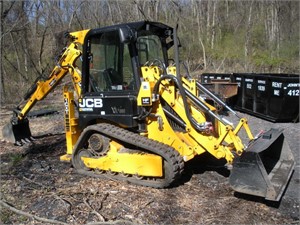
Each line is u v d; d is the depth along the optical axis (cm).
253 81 1059
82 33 568
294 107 928
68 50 610
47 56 2191
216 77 1360
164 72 527
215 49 2689
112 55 522
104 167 529
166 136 498
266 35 2897
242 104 1136
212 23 3041
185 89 495
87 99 544
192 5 3005
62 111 1193
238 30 3012
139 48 523
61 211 435
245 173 415
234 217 409
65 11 2484
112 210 432
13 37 2002
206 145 480
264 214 416
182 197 464
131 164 500
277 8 2906
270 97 973
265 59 2500
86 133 543
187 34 2789
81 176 550
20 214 429
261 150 415
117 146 525
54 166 611
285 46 2741
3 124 1025
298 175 544
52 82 683
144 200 456
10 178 558
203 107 481
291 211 423
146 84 488
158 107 502
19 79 1894
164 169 482
